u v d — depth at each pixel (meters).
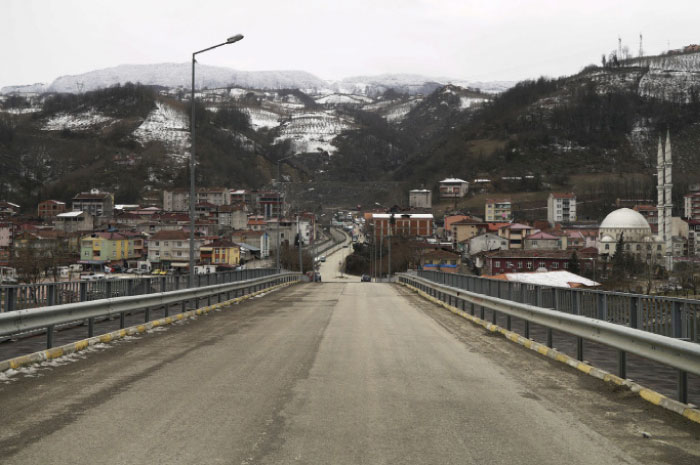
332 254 155.00
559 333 14.38
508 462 5.13
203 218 145.38
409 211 177.62
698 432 6.12
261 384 8.20
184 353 10.99
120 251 111.00
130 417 6.43
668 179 122.81
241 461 5.06
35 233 109.19
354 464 5.02
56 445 5.45
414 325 16.62
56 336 13.12
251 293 30.66
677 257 108.69
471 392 7.89
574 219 170.62
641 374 9.27
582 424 6.39
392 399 7.39
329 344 12.34
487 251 112.38
